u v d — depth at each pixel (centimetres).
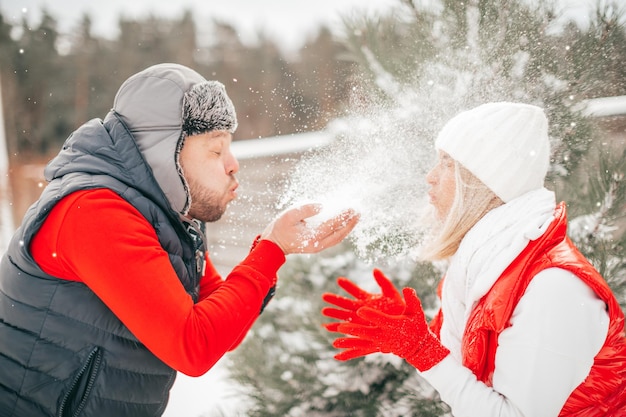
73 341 110
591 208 183
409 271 218
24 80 1641
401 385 215
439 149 132
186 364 101
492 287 112
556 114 182
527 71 181
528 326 103
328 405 220
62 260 103
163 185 115
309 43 1590
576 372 100
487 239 118
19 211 850
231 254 517
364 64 210
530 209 117
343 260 238
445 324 131
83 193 103
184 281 118
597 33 179
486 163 121
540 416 100
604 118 191
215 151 119
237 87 1661
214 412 248
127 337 112
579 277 103
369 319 115
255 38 1831
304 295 239
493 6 186
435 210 139
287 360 233
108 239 99
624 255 179
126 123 117
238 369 242
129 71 1792
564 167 189
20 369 111
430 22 199
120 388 114
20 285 109
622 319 104
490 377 112
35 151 1602
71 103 1712
